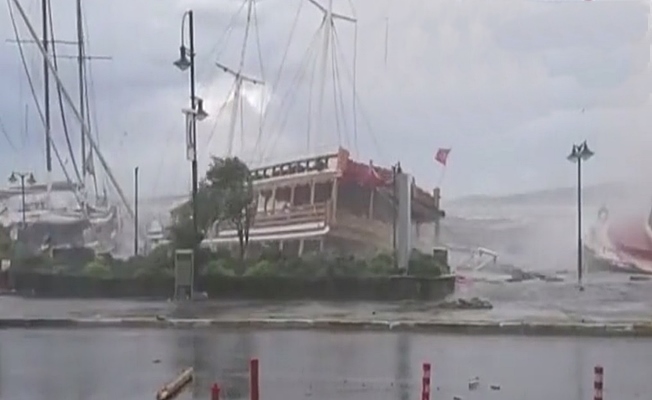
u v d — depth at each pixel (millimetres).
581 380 66875
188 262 117312
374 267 116250
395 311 112000
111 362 75375
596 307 112125
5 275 118875
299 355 79625
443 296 114812
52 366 73188
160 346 86125
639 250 112875
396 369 71562
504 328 101938
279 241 118625
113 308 114312
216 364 74000
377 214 117375
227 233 119375
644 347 89000
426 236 116688
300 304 115938
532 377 68250
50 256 119250
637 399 59375
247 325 102875
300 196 119125
